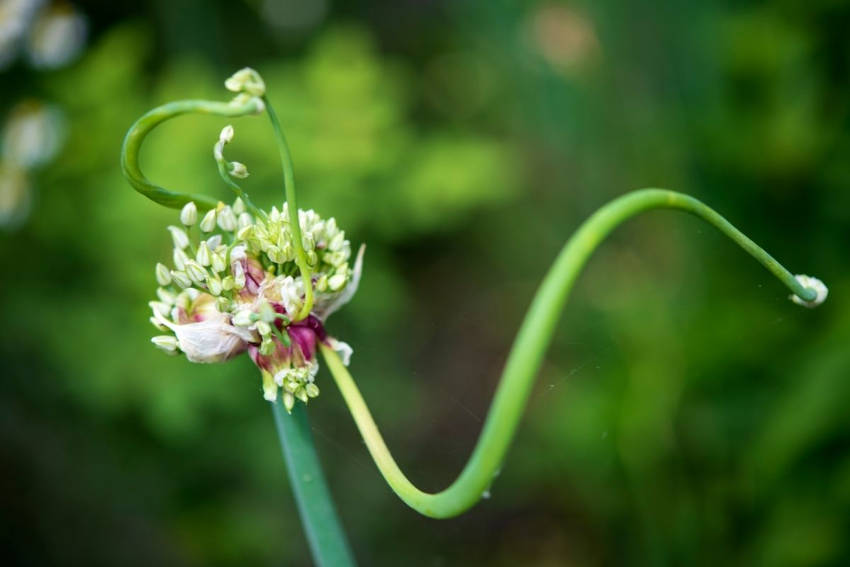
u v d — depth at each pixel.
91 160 1.10
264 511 1.27
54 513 1.08
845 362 0.87
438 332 1.68
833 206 0.98
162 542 1.18
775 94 1.03
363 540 1.29
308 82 1.16
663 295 1.13
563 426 1.19
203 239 0.46
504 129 1.76
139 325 1.04
